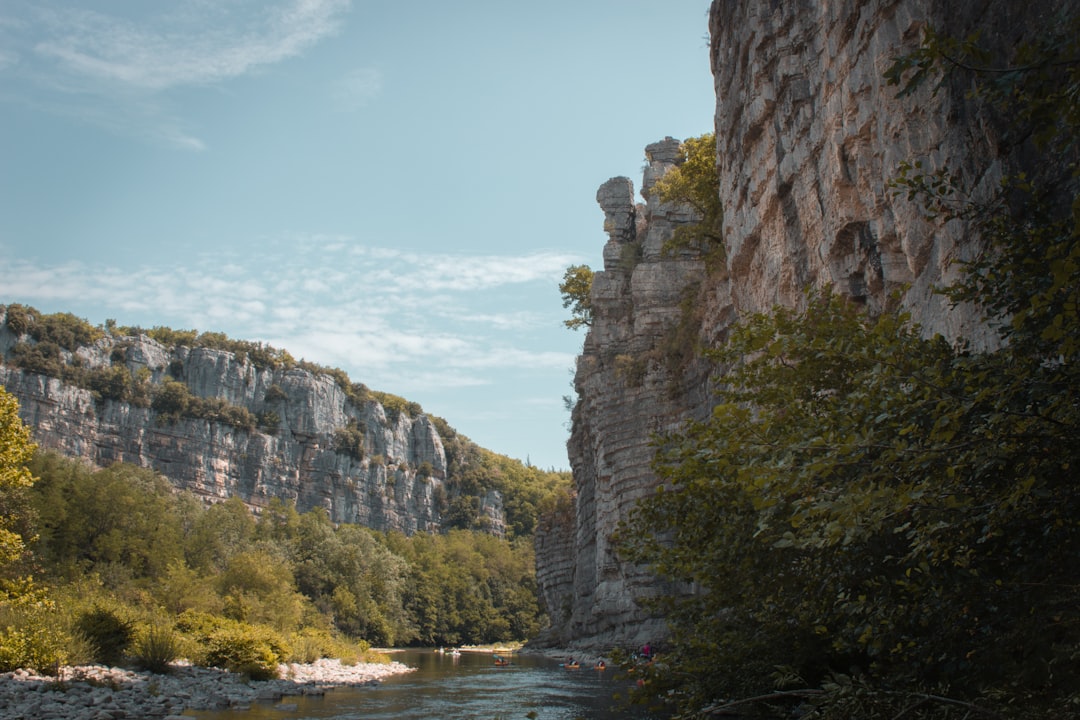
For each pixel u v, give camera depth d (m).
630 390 55.28
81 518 64.94
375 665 52.94
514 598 145.25
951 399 7.74
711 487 13.35
